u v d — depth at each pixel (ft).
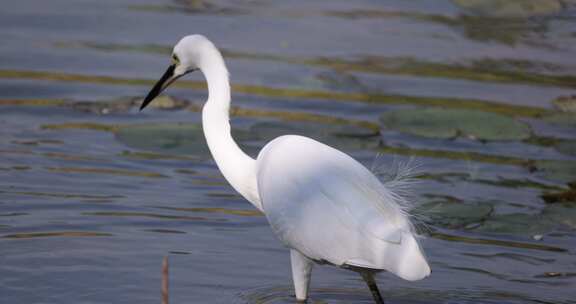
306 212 25.20
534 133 44.06
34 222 32.01
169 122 43.55
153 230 32.07
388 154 40.09
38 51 51.34
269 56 52.13
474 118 43.45
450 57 54.03
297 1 62.95
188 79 50.31
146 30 55.36
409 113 43.91
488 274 29.37
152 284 27.84
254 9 60.59
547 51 55.88
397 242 23.31
